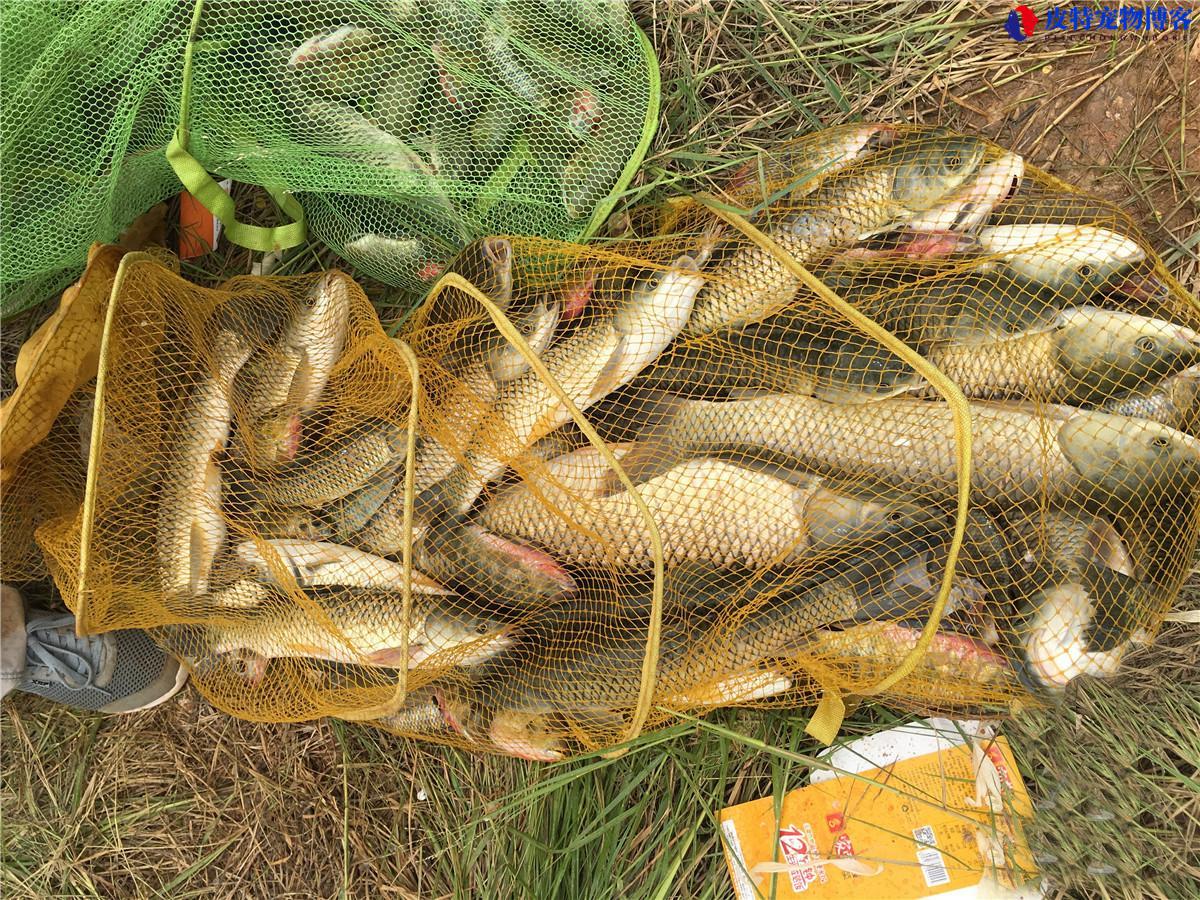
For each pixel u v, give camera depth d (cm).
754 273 86
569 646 83
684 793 94
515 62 87
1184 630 91
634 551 83
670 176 97
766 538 81
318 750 100
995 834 88
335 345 86
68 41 82
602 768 95
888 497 80
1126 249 80
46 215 86
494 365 84
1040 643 80
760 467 82
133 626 87
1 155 84
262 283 90
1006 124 98
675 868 91
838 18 97
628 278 86
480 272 84
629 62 91
